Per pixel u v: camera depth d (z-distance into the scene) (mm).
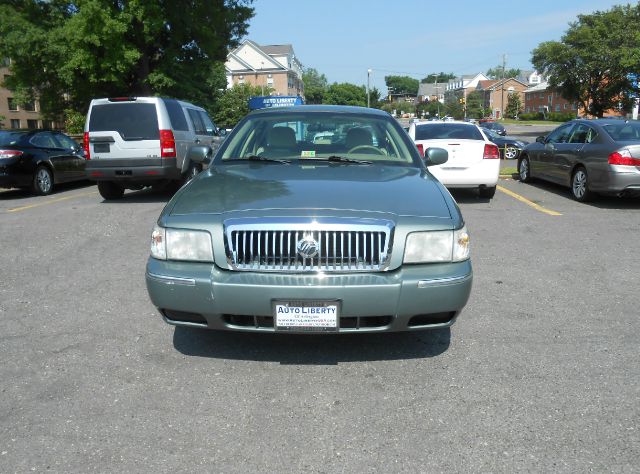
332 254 3191
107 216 8883
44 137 12570
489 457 2643
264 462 2615
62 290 5172
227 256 3238
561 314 4543
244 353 3787
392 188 3756
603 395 3217
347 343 3941
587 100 49719
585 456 2646
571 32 47531
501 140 22188
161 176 10391
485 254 6449
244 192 3652
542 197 10797
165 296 3314
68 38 23141
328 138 4844
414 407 3098
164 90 26031
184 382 3385
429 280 3215
